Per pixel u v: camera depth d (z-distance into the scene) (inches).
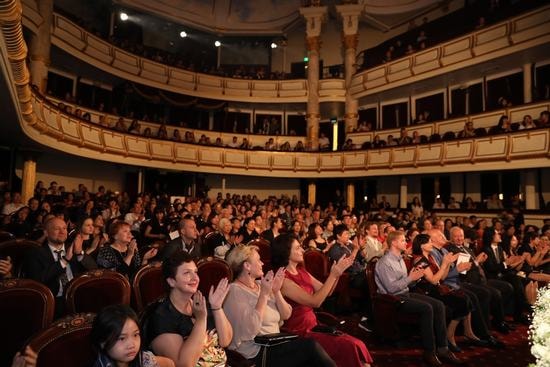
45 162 537.6
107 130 534.3
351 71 724.0
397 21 722.8
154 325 86.4
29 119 325.4
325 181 743.7
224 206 406.3
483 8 579.5
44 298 95.3
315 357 102.3
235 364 100.8
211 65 814.5
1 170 465.7
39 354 66.6
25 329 92.0
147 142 598.9
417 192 639.8
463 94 601.3
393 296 167.5
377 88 670.5
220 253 210.4
